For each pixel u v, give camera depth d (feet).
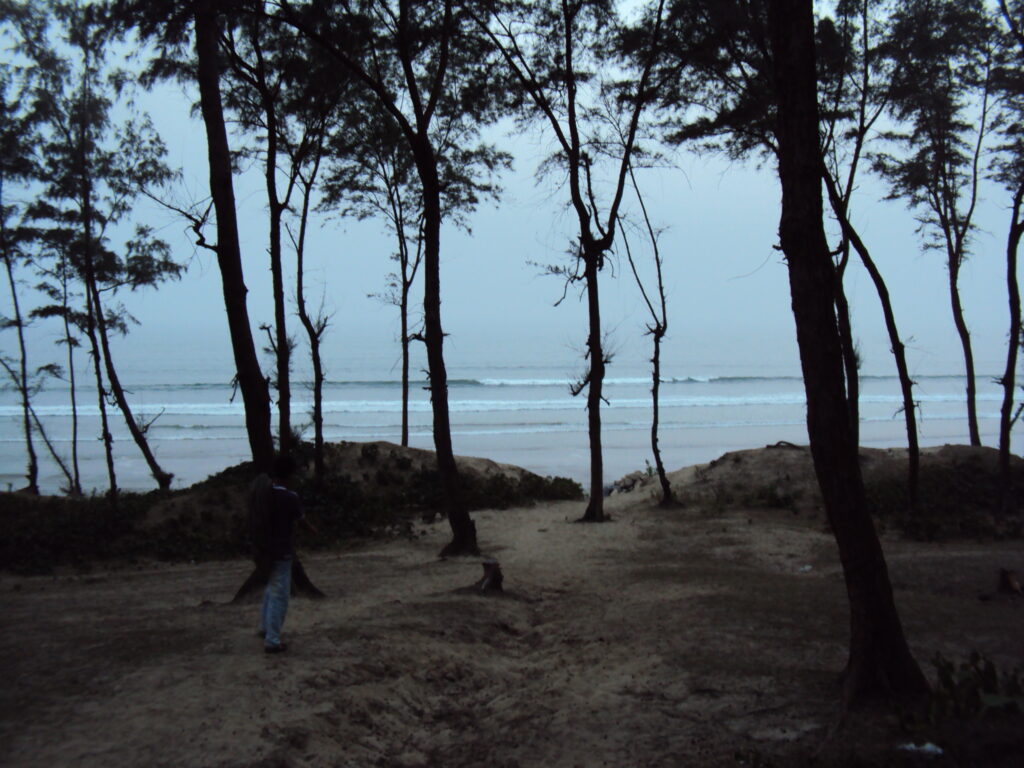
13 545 50.16
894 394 242.99
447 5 46.24
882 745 16.88
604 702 21.54
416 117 45.50
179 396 229.86
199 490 62.34
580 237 59.52
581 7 56.90
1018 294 54.13
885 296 52.65
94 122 75.31
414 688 23.22
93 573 46.88
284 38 51.08
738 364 380.37
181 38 38.32
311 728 19.13
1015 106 58.70
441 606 31.76
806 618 28.76
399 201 82.69
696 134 54.49
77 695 20.63
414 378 284.41
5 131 71.72
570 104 58.49
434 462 75.87
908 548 44.34
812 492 62.13
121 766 16.66
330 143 67.00
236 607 31.68
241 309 34.55
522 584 38.22
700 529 53.16
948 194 70.64
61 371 88.74
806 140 19.69
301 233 64.13
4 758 16.89
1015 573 32.40
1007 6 51.55
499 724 21.04
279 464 25.52
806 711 19.65
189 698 20.34
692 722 19.70
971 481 60.29
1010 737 16.17
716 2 47.67
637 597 34.24
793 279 19.90
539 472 110.01
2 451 134.41
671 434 150.71
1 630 28.30
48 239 80.07
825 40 49.73
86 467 118.42
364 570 42.55
